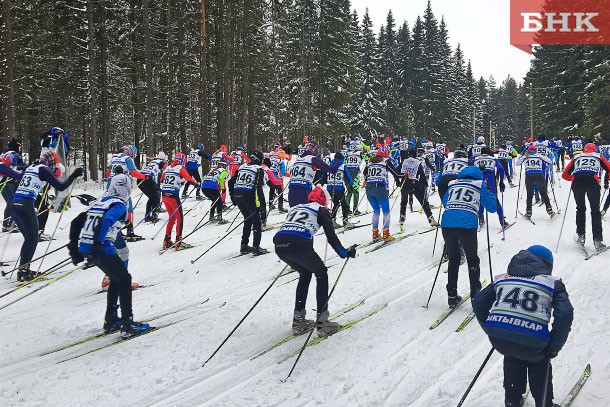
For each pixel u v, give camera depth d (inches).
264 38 1280.8
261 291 266.7
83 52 836.0
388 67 2241.6
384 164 370.6
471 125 3014.3
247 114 1396.4
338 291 258.4
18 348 193.0
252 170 353.7
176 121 1053.8
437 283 268.1
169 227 383.6
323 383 158.6
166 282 291.1
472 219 224.4
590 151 326.3
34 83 817.5
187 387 157.8
